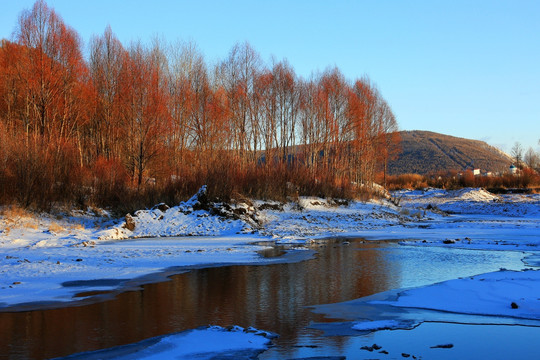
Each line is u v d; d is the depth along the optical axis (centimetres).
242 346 847
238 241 2581
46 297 1223
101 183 3406
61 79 3988
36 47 3838
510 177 9306
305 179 4353
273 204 3681
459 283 1360
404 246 2405
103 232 2641
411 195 8125
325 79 5734
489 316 1046
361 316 1055
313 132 5562
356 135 5916
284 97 5344
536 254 2088
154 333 923
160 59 5156
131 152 4156
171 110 4809
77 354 802
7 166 2942
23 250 2058
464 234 3062
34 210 2900
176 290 1324
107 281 1435
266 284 1414
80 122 4359
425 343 870
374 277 1526
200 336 898
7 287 1323
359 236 2928
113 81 4569
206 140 4778
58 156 3275
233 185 3372
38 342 865
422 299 1199
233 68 5019
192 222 3025
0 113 3906
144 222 2950
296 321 1016
